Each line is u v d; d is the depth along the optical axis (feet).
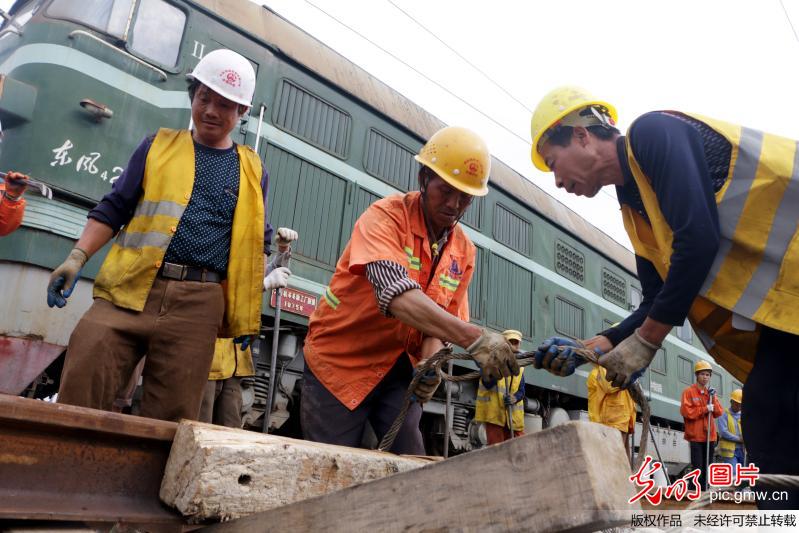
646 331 5.17
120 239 6.91
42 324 11.16
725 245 5.06
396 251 6.40
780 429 4.96
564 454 2.52
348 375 7.29
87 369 6.24
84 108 12.40
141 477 3.42
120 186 6.99
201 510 3.22
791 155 4.95
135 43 13.57
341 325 7.23
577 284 31.68
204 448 3.25
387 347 7.30
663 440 35.55
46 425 3.06
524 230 28.02
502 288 25.39
